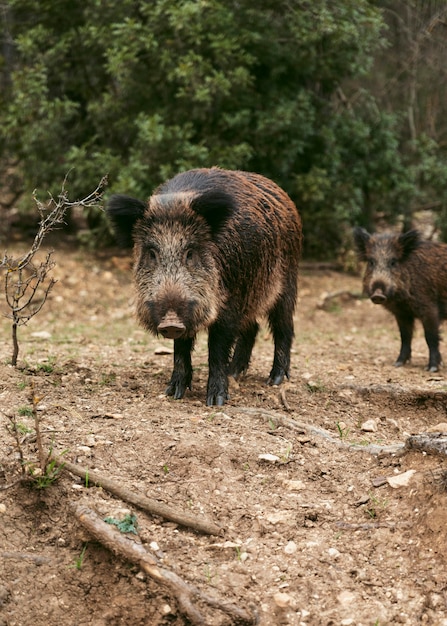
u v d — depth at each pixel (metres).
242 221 6.06
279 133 13.05
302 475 5.12
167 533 4.55
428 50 15.67
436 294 8.64
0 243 14.38
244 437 5.44
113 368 7.09
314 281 13.59
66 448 5.07
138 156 12.59
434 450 5.11
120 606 4.21
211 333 6.08
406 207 15.06
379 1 14.77
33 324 10.27
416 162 15.76
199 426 5.55
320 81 13.99
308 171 14.20
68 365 6.96
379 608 4.16
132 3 12.89
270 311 6.98
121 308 11.54
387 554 4.51
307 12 12.62
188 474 4.99
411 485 4.90
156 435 5.32
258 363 8.01
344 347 9.70
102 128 13.47
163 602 4.18
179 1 12.27
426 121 16.48
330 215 13.91
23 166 14.02
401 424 6.29
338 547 4.55
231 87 12.50
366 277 8.91
